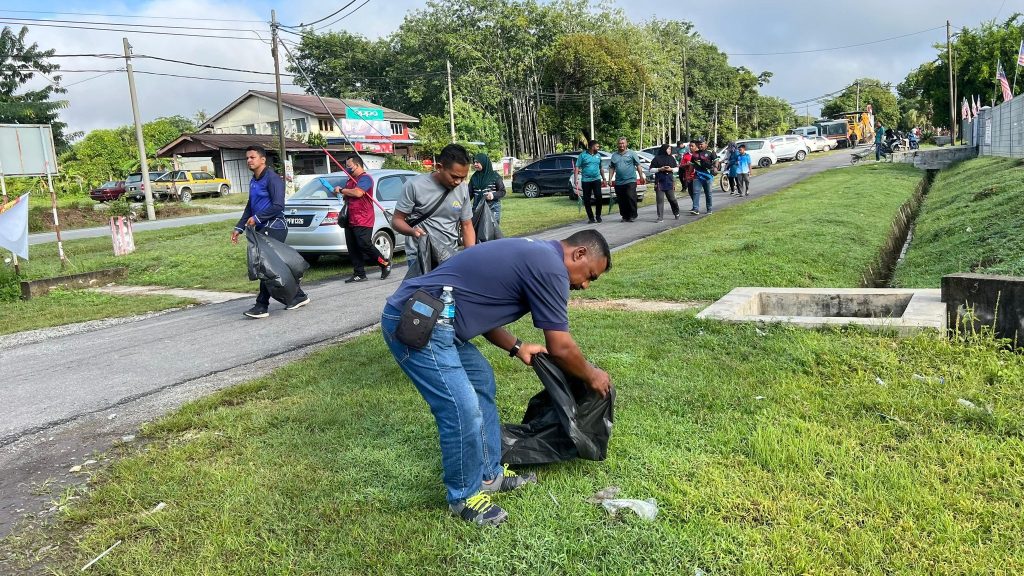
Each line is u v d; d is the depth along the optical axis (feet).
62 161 151.53
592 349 16.34
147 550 9.01
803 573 7.87
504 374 15.10
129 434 13.70
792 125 437.58
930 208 49.06
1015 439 10.61
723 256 28.76
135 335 23.18
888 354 14.37
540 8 191.11
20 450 13.29
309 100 156.25
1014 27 137.28
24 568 8.98
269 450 11.89
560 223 49.55
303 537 9.13
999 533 8.43
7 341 23.79
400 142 155.22
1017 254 24.73
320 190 35.32
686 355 15.52
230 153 133.69
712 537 8.57
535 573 8.13
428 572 8.29
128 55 84.89
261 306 24.50
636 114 183.11
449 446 9.17
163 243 51.55
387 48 219.82
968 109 126.21
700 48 251.19
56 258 46.29
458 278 9.08
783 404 12.57
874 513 8.96
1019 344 15.08
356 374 15.87
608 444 11.20
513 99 196.75
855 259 28.58
